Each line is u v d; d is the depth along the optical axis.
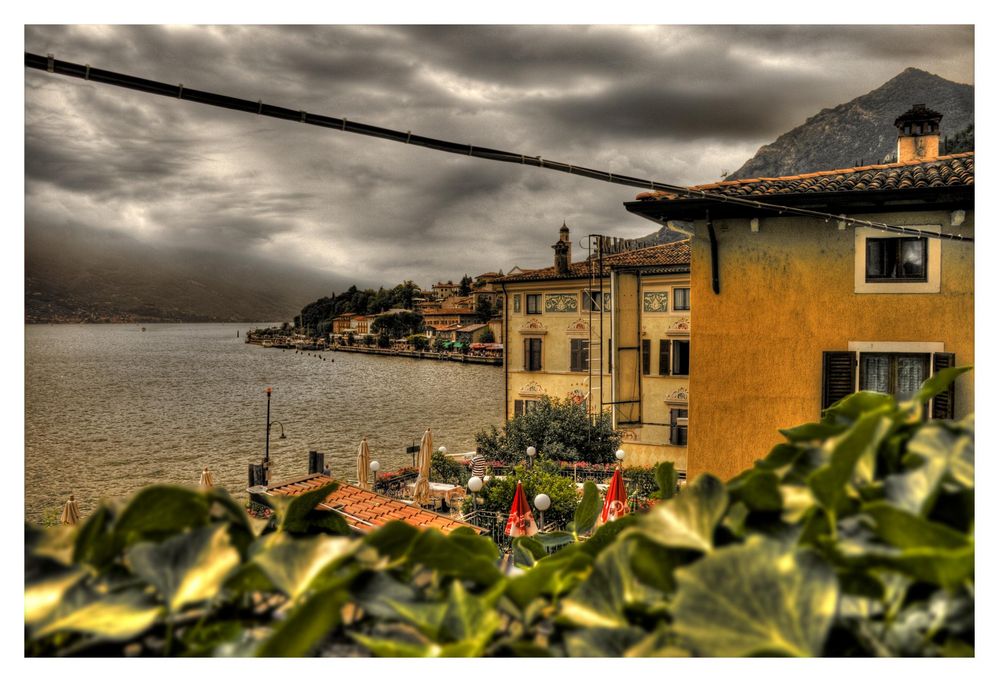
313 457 25.25
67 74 3.28
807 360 9.50
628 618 0.68
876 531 0.61
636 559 0.69
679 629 0.55
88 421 57.34
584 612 0.69
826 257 9.43
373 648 0.63
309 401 67.31
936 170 9.38
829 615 0.53
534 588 0.74
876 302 9.27
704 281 9.88
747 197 9.27
